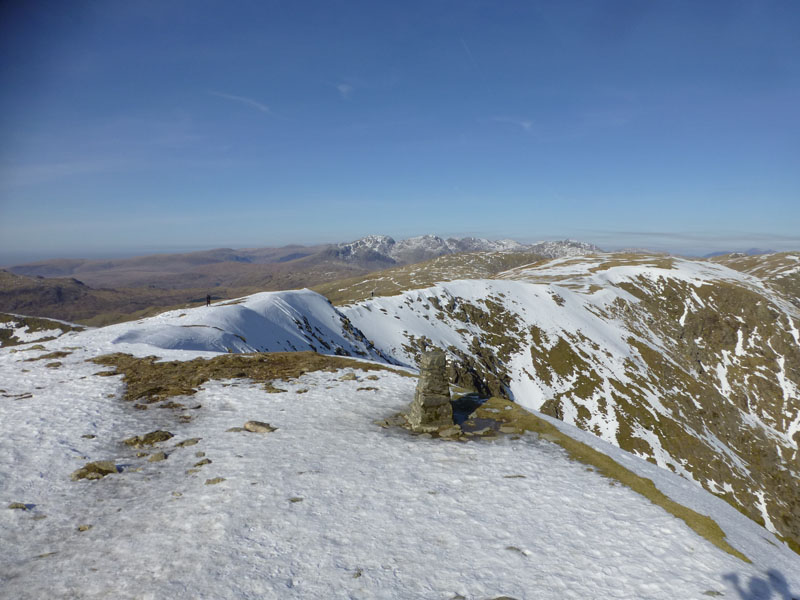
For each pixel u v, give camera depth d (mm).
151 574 11031
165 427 22484
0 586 10352
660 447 101562
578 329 141500
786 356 143750
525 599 10906
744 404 130875
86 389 27547
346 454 20172
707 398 127000
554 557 12938
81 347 39344
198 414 24812
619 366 128375
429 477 18266
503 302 146875
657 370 133000
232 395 28469
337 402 28375
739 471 101250
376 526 14109
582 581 11828
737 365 145625
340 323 97875
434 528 14211
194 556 11844
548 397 112438
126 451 19328
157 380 30562
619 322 155375
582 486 18188
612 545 13805
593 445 24016
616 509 16359
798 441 117500
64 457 17969
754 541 16250
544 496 17031
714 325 161000
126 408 24812
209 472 17453
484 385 107750
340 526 13961
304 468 18266
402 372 37344
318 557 12219
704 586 11914
